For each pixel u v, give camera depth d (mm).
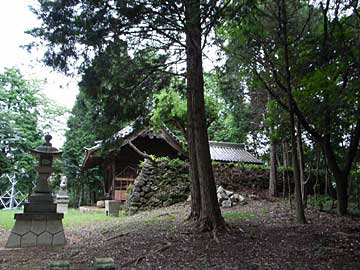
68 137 25109
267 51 9234
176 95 11258
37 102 22953
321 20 9266
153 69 8289
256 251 6062
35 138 22094
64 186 17266
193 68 7664
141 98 8586
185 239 6785
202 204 7395
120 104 8164
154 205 12758
